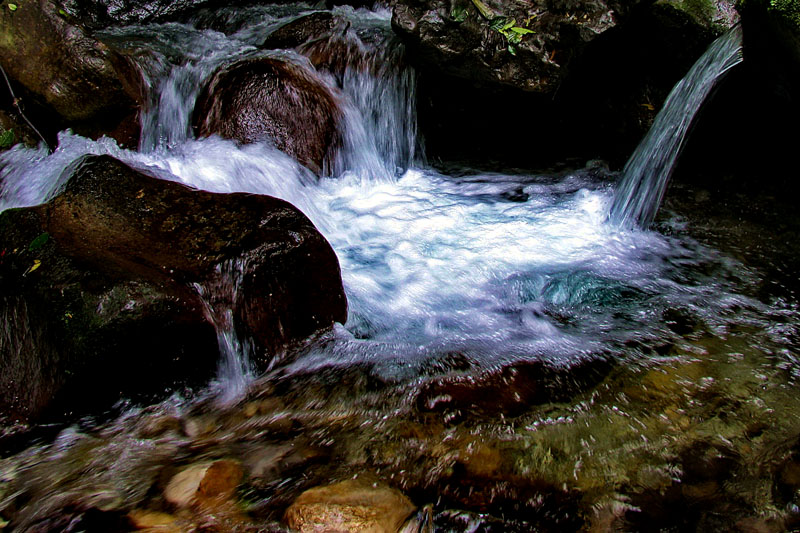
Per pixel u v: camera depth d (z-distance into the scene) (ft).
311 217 15.52
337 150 17.43
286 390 10.22
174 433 9.41
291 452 8.87
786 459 8.35
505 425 9.21
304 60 18.56
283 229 11.00
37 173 14.99
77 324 9.12
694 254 13.74
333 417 9.57
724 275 12.98
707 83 13.44
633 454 8.62
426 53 16.26
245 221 11.13
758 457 8.45
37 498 8.18
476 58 15.72
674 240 14.28
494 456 8.68
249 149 16.01
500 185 17.62
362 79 18.49
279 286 10.68
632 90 16.01
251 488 8.18
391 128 18.67
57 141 15.90
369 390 10.08
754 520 7.57
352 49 18.63
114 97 16.17
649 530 7.54
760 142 15.08
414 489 8.18
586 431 9.05
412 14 16.01
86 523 7.72
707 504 7.82
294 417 9.62
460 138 18.81
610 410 9.44
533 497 8.04
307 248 10.91
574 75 15.93
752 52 12.64
